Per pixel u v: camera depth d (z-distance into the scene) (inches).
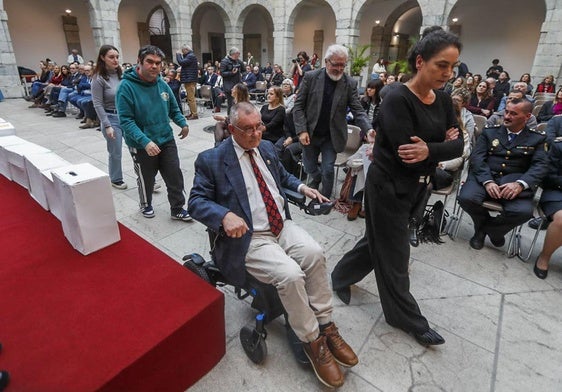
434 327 72.2
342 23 464.1
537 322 74.5
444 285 86.2
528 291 84.9
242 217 60.6
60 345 43.2
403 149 53.8
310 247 59.1
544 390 58.7
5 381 37.4
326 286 60.0
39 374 39.1
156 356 44.8
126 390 41.7
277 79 413.7
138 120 100.6
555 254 102.5
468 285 86.4
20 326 45.6
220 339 57.2
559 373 62.2
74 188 55.8
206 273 64.3
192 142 216.2
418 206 65.3
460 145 57.4
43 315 47.7
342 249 102.1
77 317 47.8
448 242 107.7
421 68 52.9
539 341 69.3
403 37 644.7
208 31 684.7
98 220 61.3
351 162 119.6
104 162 173.6
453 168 107.8
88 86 284.7
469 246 105.7
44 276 55.4
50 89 319.9
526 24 437.7
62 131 243.4
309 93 113.5
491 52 473.7
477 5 467.8
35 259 59.3
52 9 503.2
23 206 77.1
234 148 62.8
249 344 60.3
